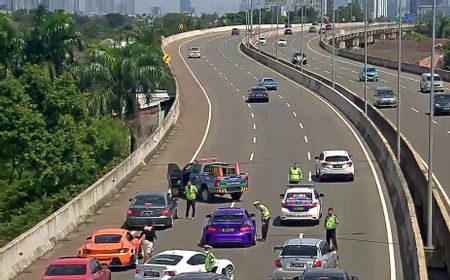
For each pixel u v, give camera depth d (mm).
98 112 68875
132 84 71625
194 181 48312
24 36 65812
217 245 36562
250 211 44375
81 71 68562
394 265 31922
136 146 69938
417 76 115062
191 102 91000
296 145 65438
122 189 51406
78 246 37125
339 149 62719
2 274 30547
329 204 44844
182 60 137750
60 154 51438
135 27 127000
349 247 35312
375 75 107500
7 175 51156
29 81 53406
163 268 27688
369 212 42656
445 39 190250
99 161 58875
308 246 28922
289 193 41562
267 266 32344
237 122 77750
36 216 47594
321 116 79438
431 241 35406
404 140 54156
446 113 77125
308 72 110188
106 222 42312
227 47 164125
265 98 90688
